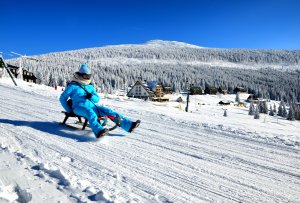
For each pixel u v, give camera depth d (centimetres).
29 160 450
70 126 769
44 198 329
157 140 714
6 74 4450
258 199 395
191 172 487
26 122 816
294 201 398
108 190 377
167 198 375
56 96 1906
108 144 631
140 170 475
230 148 688
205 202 373
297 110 9281
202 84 19100
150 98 10175
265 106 10238
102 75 16100
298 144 780
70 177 402
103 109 728
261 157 623
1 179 368
